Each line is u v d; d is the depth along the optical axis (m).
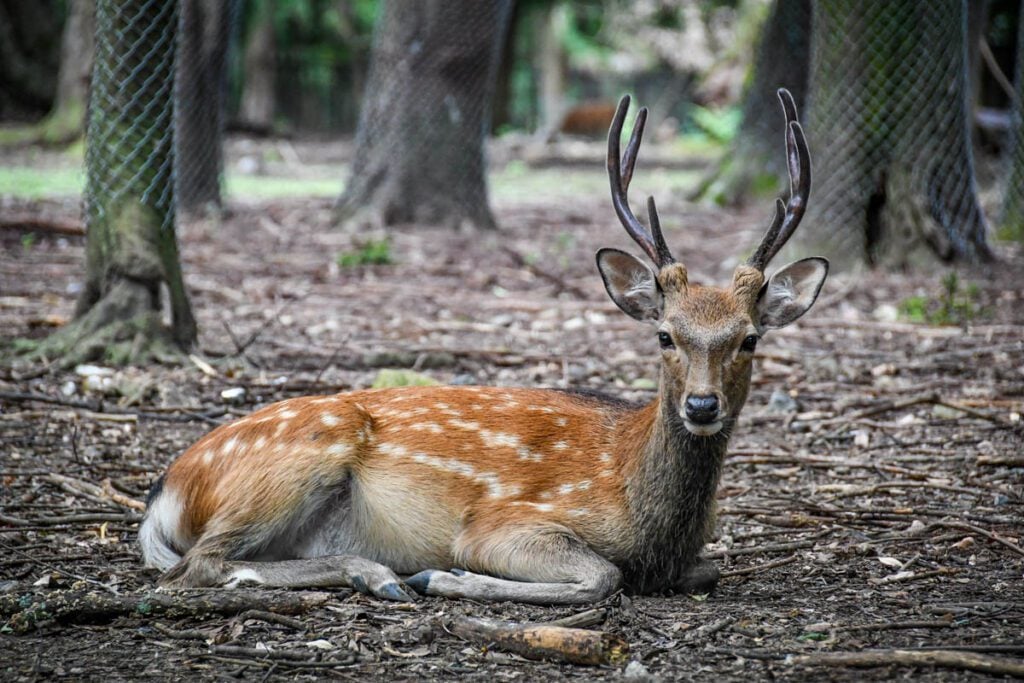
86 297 12.70
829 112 18.39
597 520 6.97
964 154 18.73
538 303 16.56
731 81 53.78
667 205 29.03
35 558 7.52
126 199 12.39
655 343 14.59
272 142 49.94
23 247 19.98
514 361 13.38
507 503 7.04
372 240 20.98
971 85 30.14
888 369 13.06
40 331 13.73
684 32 65.12
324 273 18.80
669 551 6.97
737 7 57.88
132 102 12.28
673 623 6.58
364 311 16.12
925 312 15.73
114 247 12.44
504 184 37.19
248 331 14.59
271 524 6.98
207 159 24.56
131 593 6.65
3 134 42.03
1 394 10.98
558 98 69.69
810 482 9.72
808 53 27.56
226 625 6.43
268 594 6.62
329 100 68.38
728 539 8.40
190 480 7.25
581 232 24.53
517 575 6.85
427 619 6.46
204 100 24.38
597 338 14.86
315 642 6.24
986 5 29.77
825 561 7.95
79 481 9.02
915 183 18.30
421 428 7.22
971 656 5.87
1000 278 17.94
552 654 6.06
